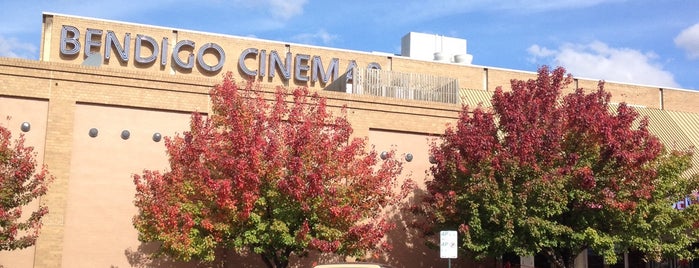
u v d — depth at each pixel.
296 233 17.86
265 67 29.31
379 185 19.00
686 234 21.08
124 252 21.34
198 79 22.66
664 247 19.61
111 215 21.38
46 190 18.67
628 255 25.98
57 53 27.20
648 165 19.11
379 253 21.12
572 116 18.95
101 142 21.62
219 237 18.03
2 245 17.06
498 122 22.33
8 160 17.11
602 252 18.80
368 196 19.02
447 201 19.75
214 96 19.06
